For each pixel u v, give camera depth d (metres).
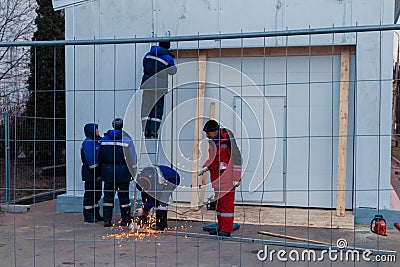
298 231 6.66
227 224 6.33
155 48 7.45
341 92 7.43
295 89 7.80
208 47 7.88
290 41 7.64
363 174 7.34
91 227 7.14
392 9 7.28
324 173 7.72
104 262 5.31
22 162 10.34
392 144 7.43
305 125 7.79
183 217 7.35
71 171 8.38
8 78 15.91
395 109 7.60
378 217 6.13
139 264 5.22
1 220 7.73
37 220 7.71
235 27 7.80
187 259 5.41
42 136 10.48
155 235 6.57
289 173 7.84
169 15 8.00
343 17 7.45
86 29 8.26
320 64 7.67
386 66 7.30
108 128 8.20
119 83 8.16
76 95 8.30
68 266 5.17
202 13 7.90
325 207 7.73
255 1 7.72
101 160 7.17
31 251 5.81
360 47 7.36
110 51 8.18
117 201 8.03
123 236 6.53
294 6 7.61
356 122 7.36
